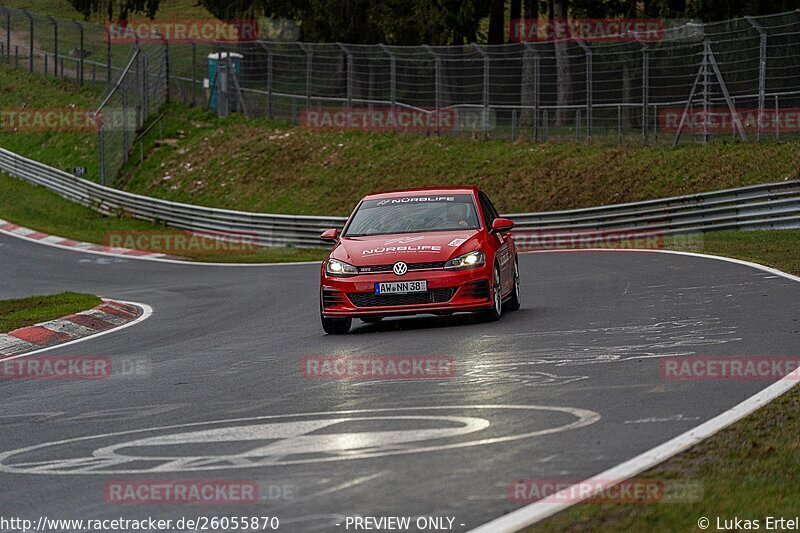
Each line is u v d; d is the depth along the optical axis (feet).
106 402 98.84
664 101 386.93
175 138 524.93
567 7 517.96
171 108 553.23
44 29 652.48
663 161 364.79
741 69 351.25
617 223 311.47
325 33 574.15
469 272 134.41
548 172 397.39
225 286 248.32
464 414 79.56
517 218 335.88
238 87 532.73
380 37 560.61
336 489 61.21
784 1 428.56
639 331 119.44
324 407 86.43
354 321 158.71
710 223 287.48
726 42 354.95
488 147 435.12
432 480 61.62
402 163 443.73
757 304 136.26
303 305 189.47
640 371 93.45
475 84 447.42
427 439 72.02
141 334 161.17
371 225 147.64
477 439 71.15
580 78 477.36
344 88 491.31
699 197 289.94
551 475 61.11
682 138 382.22
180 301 217.56
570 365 99.04
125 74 538.88
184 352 134.41
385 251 136.98
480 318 143.84
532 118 451.94
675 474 59.16
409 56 475.31
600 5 499.51
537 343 115.03
